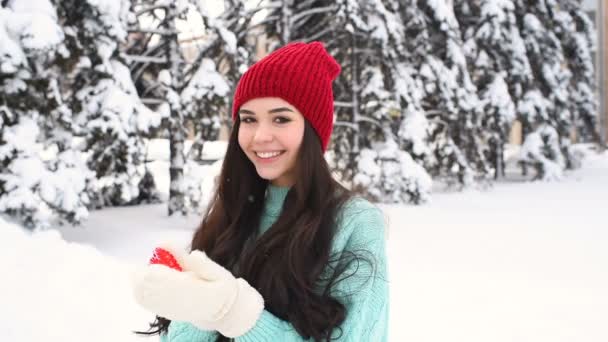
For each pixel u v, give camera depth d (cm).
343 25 1069
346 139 1258
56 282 379
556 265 606
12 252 400
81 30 761
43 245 436
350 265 109
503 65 1539
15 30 638
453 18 1330
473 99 1338
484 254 659
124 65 836
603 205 1077
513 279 550
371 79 1175
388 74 1221
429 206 1080
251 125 123
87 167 758
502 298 485
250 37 1215
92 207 1019
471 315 439
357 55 1212
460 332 403
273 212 136
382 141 1197
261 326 95
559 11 1853
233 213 142
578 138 2397
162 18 1031
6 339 287
